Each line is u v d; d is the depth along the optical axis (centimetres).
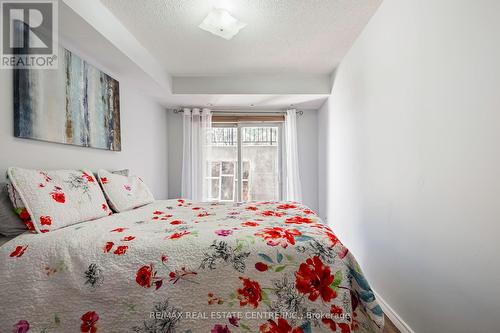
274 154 388
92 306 94
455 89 105
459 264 104
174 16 179
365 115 197
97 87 197
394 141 155
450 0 107
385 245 167
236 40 215
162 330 92
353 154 225
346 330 93
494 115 88
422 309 129
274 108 372
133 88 265
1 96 123
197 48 229
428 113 123
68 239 104
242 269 98
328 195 321
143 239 107
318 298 96
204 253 100
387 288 165
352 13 178
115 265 97
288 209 177
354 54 219
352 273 104
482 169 93
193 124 358
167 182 370
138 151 276
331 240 107
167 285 96
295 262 100
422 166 128
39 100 142
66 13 139
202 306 95
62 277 95
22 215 111
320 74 297
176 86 297
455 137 105
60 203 123
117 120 227
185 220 144
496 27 86
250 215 157
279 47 229
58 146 159
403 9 143
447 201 111
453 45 106
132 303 94
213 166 387
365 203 199
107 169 214
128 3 164
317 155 377
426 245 126
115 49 182
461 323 104
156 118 329
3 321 92
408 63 139
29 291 94
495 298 88
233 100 325
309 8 172
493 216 89
